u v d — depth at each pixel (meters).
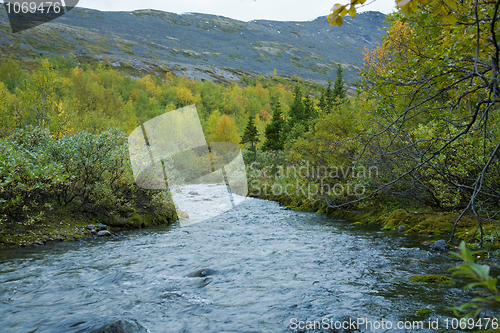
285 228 10.62
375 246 7.25
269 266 5.75
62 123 24.19
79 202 10.19
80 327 3.36
